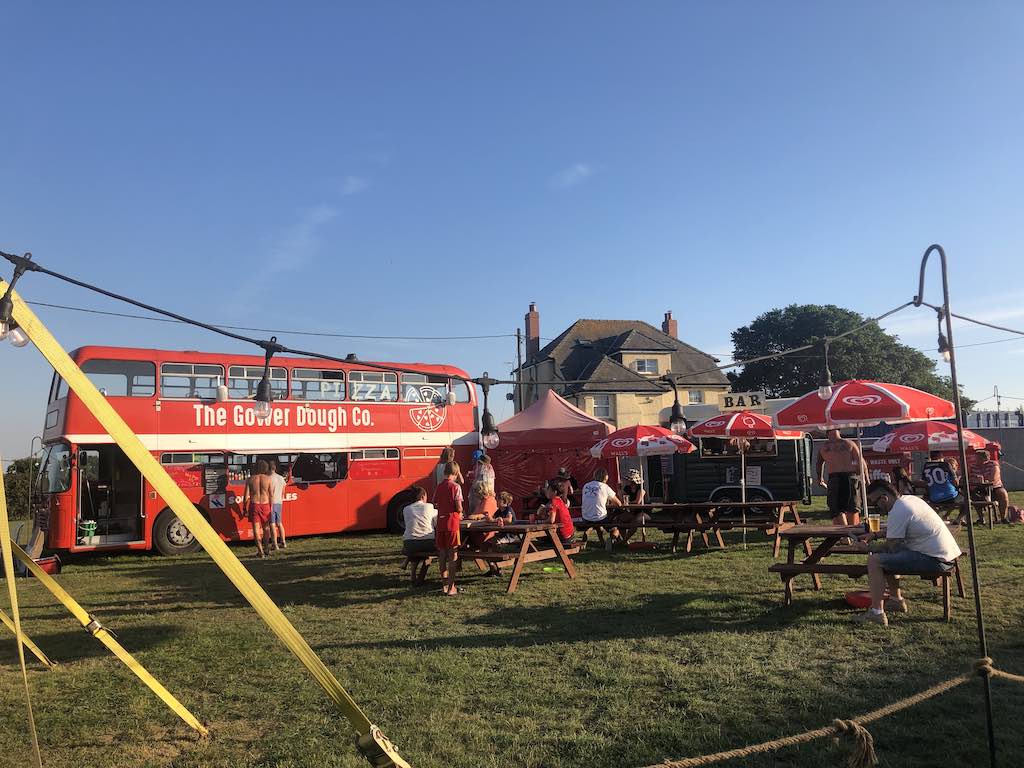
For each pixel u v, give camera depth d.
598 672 5.84
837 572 7.66
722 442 19.34
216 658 6.70
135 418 15.82
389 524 18.83
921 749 4.23
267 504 14.57
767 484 18.86
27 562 4.40
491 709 5.14
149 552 16.80
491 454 20.36
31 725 3.34
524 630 7.38
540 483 20.09
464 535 11.02
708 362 48.47
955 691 5.14
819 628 7.04
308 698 5.46
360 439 18.48
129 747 4.70
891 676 5.54
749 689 5.37
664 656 6.29
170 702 4.71
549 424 19.08
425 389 19.67
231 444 16.75
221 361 16.92
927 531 7.13
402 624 7.90
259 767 4.30
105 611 9.20
